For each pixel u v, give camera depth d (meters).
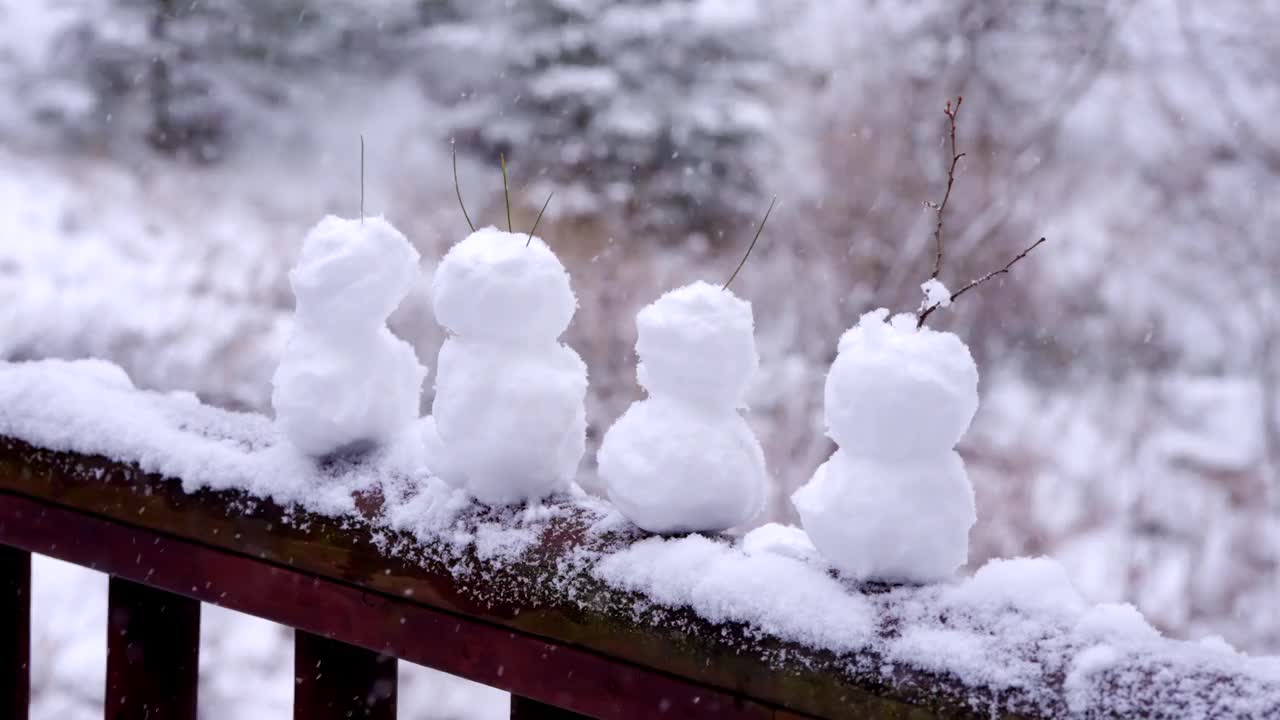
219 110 8.62
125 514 1.09
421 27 8.64
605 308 6.13
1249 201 5.71
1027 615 0.73
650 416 0.88
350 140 8.53
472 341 0.94
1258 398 5.12
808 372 5.24
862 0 6.59
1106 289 5.75
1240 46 6.04
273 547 1.00
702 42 7.61
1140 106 6.18
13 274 6.54
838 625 0.74
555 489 0.97
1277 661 0.66
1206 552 4.32
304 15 8.70
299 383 1.01
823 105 6.75
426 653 0.92
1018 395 5.44
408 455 1.03
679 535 0.88
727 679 0.77
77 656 3.57
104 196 7.91
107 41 8.45
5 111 8.48
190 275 6.75
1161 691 0.65
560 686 0.85
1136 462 4.79
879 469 0.77
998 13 6.17
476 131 7.96
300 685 1.03
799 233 5.96
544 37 7.78
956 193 5.84
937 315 5.56
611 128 7.39
